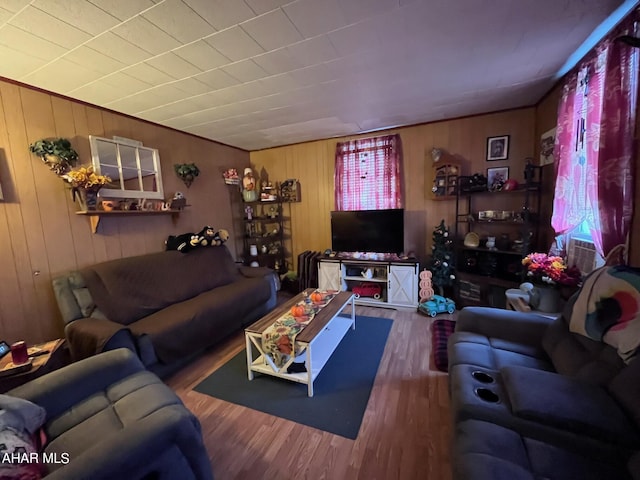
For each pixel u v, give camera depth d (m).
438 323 3.00
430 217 3.78
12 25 1.53
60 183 2.43
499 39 1.85
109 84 2.28
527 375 1.30
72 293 2.32
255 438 1.64
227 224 4.36
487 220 3.18
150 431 1.03
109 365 1.58
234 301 2.93
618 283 1.32
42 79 2.15
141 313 2.54
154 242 3.25
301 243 4.64
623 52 1.58
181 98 2.61
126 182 2.92
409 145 3.78
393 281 3.54
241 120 3.29
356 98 2.78
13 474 0.96
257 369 2.17
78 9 1.43
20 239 2.21
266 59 2.00
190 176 3.56
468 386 1.36
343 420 1.75
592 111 1.94
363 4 1.48
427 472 1.39
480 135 3.41
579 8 1.56
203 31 1.66
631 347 1.14
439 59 2.09
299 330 2.09
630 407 1.03
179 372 2.37
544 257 2.28
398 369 2.26
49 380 1.41
